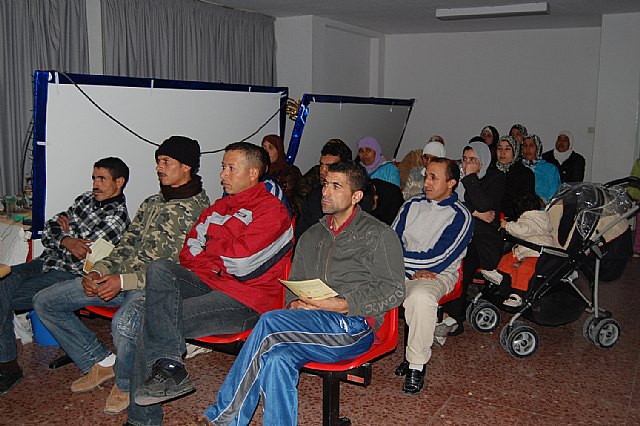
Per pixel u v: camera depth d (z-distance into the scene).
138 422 2.69
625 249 3.93
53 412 2.94
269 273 2.84
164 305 2.62
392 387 3.31
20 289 3.23
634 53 7.48
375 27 8.78
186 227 3.02
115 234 3.39
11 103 5.27
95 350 3.14
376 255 2.67
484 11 6.96
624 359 3.75
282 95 4.75
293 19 7.89
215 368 3.52
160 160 3.05
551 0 6.63
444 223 3.38
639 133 7.88
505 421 2.95
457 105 9.30
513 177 5.02
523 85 8.85
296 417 2.39
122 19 6.02
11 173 5.32
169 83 3.82
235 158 2.87
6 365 3.17
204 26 6.96
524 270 3.76
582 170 7.07
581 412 3.06
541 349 3.90
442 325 3.75
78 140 3.42
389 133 6.62
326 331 2.50
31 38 5.34
